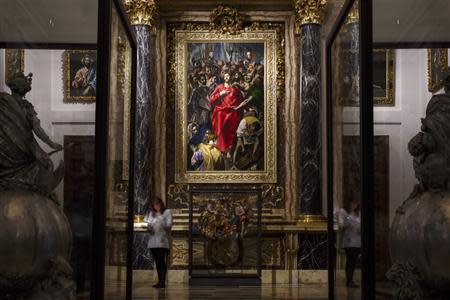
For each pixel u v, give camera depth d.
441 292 5.16
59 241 5.10
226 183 16.11
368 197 5.42
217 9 16.44
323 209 15.61
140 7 15.60
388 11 5.53
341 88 7.05
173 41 16.42
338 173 7.33
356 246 5.90
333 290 7.68
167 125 16.27
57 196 5.24
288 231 15.16
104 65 5.22
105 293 5.29
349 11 6.40
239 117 16.25
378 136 5.53
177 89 16.31
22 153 5.15
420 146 5.25
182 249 15.49
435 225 5.03
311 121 15.46
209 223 15.12
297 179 16.08
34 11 5.33
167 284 14.76
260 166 16.19
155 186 16.03
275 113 16.20
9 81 5.29
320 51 15.77
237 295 12.16
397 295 5.24
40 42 5.36
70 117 5.25
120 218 6.47
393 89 5.56
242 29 16.47
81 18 5.30
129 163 7.46
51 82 5.32
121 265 6.72
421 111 5.57
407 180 5.52
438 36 5.57
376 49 5.51
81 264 5.23
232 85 16.34
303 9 15.70
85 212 5.21
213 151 16.19
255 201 15.98
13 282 4.98
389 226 5.46
